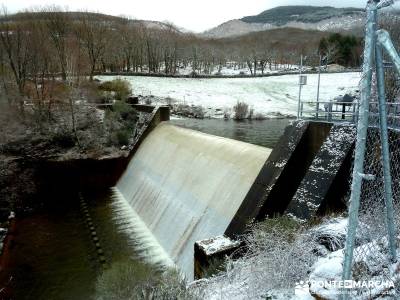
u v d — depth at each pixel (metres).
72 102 35.28
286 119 49.25
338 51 82.00
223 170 18.69
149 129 32.66
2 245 20.73
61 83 41.81
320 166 12.94
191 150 22.98
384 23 13.69
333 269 7.16
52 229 23.11
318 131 14.06
